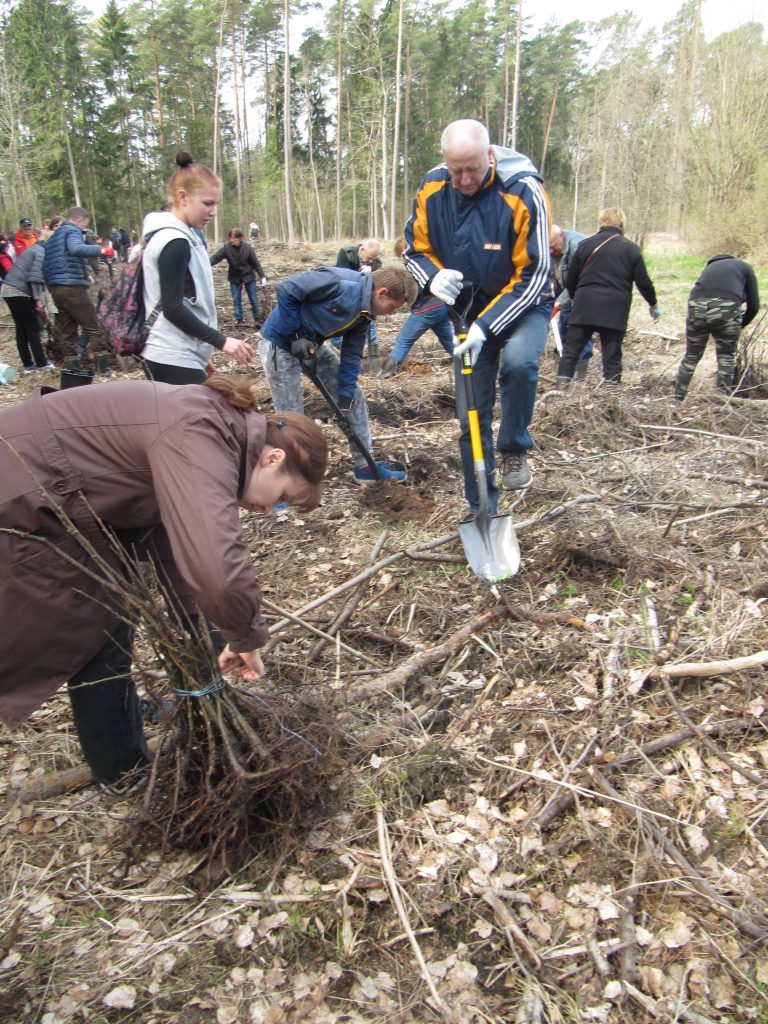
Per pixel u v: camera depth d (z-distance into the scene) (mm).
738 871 2146
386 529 4176
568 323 6480
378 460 5121
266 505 2059
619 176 25516
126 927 2102
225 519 1771
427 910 2104
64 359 8625
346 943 2033
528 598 3439
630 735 2580
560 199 43875
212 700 2146
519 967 1965
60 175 46594
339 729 2537
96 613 2107
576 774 2457
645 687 2799
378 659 3195
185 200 3662
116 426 1888
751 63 16656
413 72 47719
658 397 6422
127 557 2037
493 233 3281
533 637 3154
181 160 3654
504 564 3393
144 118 52000
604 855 2191
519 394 3508
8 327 11922
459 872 2201
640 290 6344
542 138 52156
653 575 3432
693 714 2658
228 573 1742
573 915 2064
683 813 2312
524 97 51688
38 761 2676
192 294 3799
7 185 37219
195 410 1874
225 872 2221
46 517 1916
